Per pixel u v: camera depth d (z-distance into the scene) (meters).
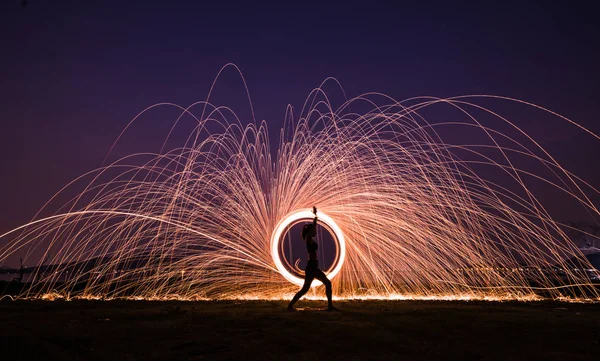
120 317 7.38
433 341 5.38
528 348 5.04
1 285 15.55
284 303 9.87
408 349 4.95
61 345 5.28
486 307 9.05
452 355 4.71
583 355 4.75
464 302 10.45
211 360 4.50
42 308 9.02
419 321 6.79
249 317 7.15
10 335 5.56
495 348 5.03
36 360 4.63
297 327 6.18
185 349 4.98
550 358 4.61
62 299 11.84
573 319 7.25
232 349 4.94
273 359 4.52
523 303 10.42
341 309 8.48
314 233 8.39
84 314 7.80
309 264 8.22
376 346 5.09
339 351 4.86
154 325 6.45
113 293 13.40
